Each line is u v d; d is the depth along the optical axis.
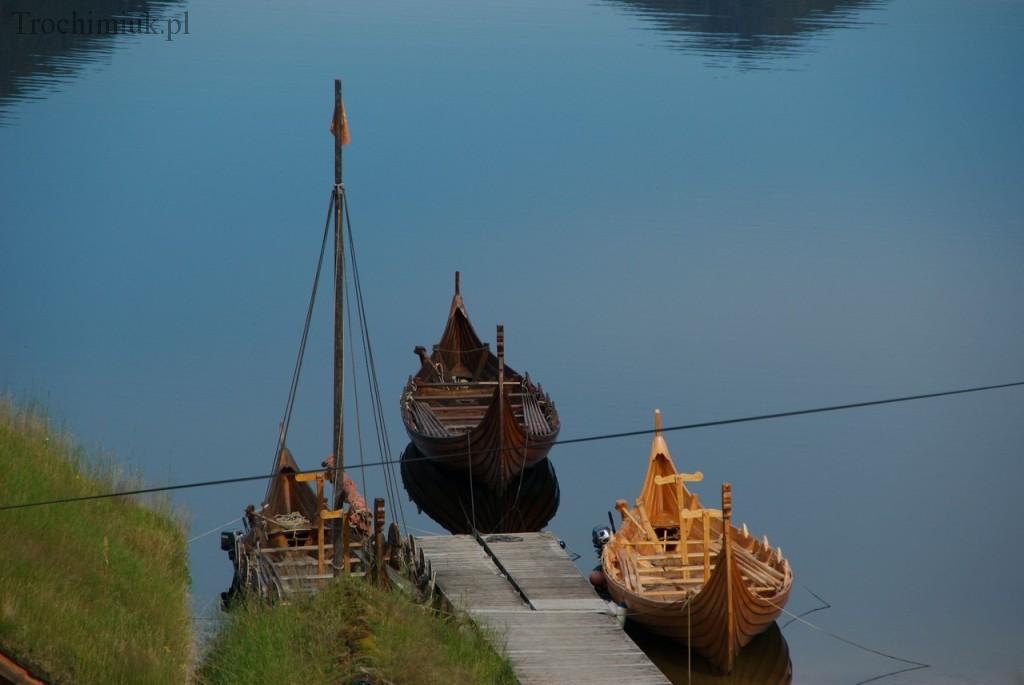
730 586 49.66
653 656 52.38
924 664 51.69
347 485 61.31
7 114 149.50
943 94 165.00
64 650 39.56
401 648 43.34
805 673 51.28
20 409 58.78
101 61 173.50
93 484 55.19
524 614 52.31
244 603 48.66
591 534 64.88
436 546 60.47
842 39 194.62
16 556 44.03
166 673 41.34
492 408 67.88
